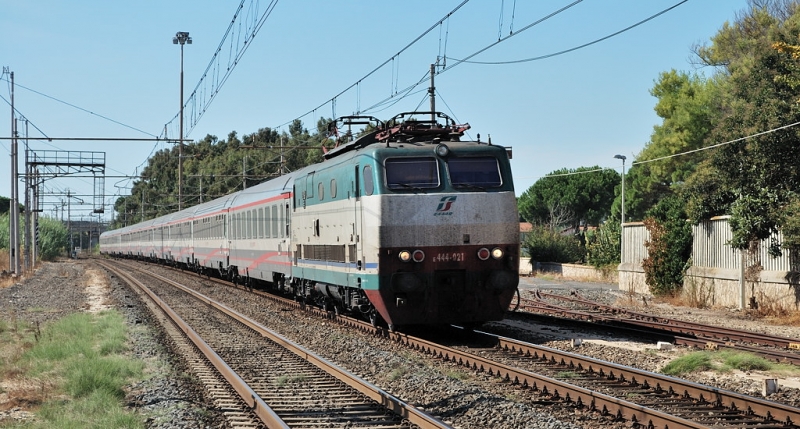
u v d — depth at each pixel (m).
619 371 10.95
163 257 55.91
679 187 49.84
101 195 68.81
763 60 23.95
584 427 8.36
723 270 24.11
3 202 108.56
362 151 15.73
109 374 11.71
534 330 17.12
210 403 10.14
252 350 14.79
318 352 14.34
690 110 48.44
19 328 19.16
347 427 8.57
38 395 10.81
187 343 15.95
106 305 25.88
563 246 48.00
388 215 14.72
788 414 8.20
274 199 24.16
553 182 77.81
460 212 14.95
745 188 22.84
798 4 37.72
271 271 24.95
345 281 16.59
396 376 11.59
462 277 15.04
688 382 9.69
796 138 21.72
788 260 21.16
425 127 16.52
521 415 8.72
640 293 29.61
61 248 91.69
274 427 8.44
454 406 9.53
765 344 14.96
